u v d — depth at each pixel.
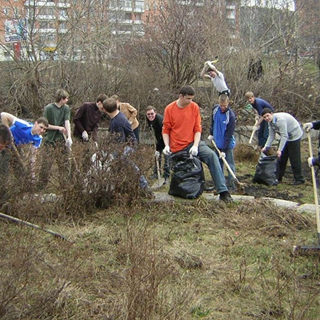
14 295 3.41
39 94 11.41
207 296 4.13
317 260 4.94
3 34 12.20
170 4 13.17
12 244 4.29
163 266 4.18
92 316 3.66
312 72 13.77
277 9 16.28
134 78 11.47
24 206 5.47
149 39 13.41
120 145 6.20
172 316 3.56
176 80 12.70
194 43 12.62
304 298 4.05
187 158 6.70
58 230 5.42
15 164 5.55
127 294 3.64
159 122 7.81
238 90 11.65
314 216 6.29
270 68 12.81
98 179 6.07
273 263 4.80
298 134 7.95
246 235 5.61
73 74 11.62
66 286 3.88
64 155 6.00
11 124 6.39
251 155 9.77
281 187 7.96
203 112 11.26
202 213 6.30
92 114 7.67
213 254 5.02
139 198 6.34
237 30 13.64
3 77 11.62
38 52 12.17
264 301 4.07
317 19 16.55
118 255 4.77
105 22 13.74
